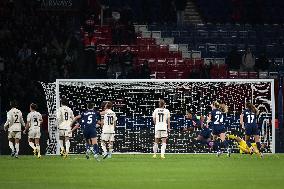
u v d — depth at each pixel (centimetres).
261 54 10275
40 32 9775
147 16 10850
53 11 10194
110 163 5981
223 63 10331
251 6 10931
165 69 10112
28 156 7150
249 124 6931
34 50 9531
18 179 4512
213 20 11206
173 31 10700
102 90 8012
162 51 10362
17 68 9056
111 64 9650
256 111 6981
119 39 10281
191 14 11125
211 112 6981
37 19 9912
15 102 6925
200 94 8094
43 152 7494
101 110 7250
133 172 5038
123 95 7994
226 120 7950
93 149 6312
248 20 10944
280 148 7788
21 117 6919
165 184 4166
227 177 4644
